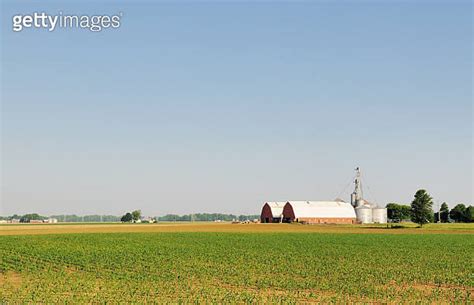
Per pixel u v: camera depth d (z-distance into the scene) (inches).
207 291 1531.7
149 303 1359.5
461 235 4785.9
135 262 2320.4
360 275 1894.7
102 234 4830.2
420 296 1483.8
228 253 2783.0
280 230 5748.0
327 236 4532.5
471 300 1440.7
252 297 1417.3
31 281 1759.4
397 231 5615.2
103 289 1581.0
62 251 2896.2
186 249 3051.2
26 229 6250.0
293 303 1346.0
